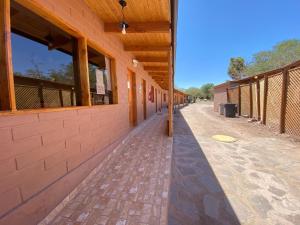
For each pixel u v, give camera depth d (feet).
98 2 9.75
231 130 23.79
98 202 7.32
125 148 14.80
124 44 17.19
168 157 12.52
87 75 9.71
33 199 5.72
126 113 17.85
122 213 6.62
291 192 8.46
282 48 79.36
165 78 40.96
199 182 9.60
